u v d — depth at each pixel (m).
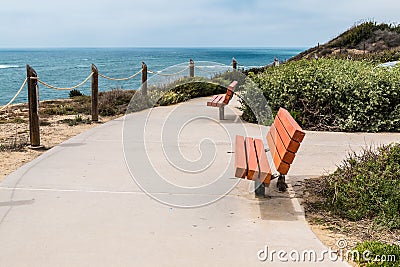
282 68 10.30
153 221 3.98
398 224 3.85
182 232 3.75
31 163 5.89
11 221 3.92
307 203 4.48
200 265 3.18
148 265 3.16
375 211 4.12
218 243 3.54
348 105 8.41
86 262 3.19
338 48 33.84
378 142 7.42
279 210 4.29
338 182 4.68
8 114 11.63
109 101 12.34
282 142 4.35
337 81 8.48
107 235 3.66
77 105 12.67
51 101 14.27
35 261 3.20
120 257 3.28
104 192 4.75
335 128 8.38
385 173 4.56
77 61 95.69
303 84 8.70
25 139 7.67
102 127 8.59
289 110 8.72
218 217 4.10
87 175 5.36
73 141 7.31
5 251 3.35
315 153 6.62
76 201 4.46
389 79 8.46
